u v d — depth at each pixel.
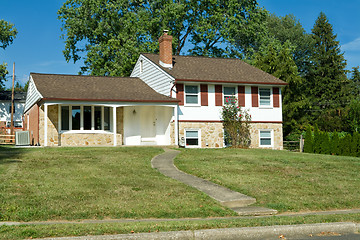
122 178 11.82
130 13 36.31
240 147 24.52
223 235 6.96
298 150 28.31
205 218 8.53
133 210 8.64
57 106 22.17
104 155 16.72
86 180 11.34
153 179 11.89
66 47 37.00
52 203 8.88
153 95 24.03
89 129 22.94
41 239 6.30
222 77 25.53
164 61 25.77
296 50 53.28
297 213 9.34
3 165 13.45
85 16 36.19
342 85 50.34
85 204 8.92
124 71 34.59
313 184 12.09
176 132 23.19
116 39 35.91
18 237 6.37
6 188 9.93
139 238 6.54
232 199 9.84
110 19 36.84
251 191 10.93
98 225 7.25
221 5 37.72
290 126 34.88
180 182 11.64
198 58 28.83
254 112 26.27
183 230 6.96
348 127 39.47
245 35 38.53
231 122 24.73
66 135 22.25
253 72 27.69
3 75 43.22
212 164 15.03
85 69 38.34
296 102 34.09
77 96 21.62
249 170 14.02
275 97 27.06
